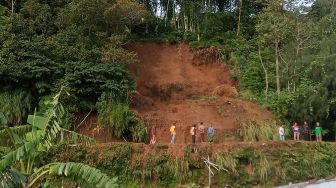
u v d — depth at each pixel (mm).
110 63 24016
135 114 23375
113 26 27062
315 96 27172
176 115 26297
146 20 31734
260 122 25375
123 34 27453
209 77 31750
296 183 21641
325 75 27719
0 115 11547
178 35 34281
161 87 28875
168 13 36812
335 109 27641
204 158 20281
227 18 36344
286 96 27375
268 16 29672
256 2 34531
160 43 33219
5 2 29188
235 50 32938
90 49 24906
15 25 24031
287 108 27281
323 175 22547
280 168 21578
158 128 24047
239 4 37031
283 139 24250
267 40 30016
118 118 22406
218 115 26547
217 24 35625
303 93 27328
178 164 19828
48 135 11781
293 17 30703
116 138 22484
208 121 25922
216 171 20328
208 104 27328
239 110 26797
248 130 24859
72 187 17219
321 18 34156
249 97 28891
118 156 19297
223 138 24641
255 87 29953
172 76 30609
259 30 29969
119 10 26422
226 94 29531
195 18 35844
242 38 34156
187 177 19844
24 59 22125
